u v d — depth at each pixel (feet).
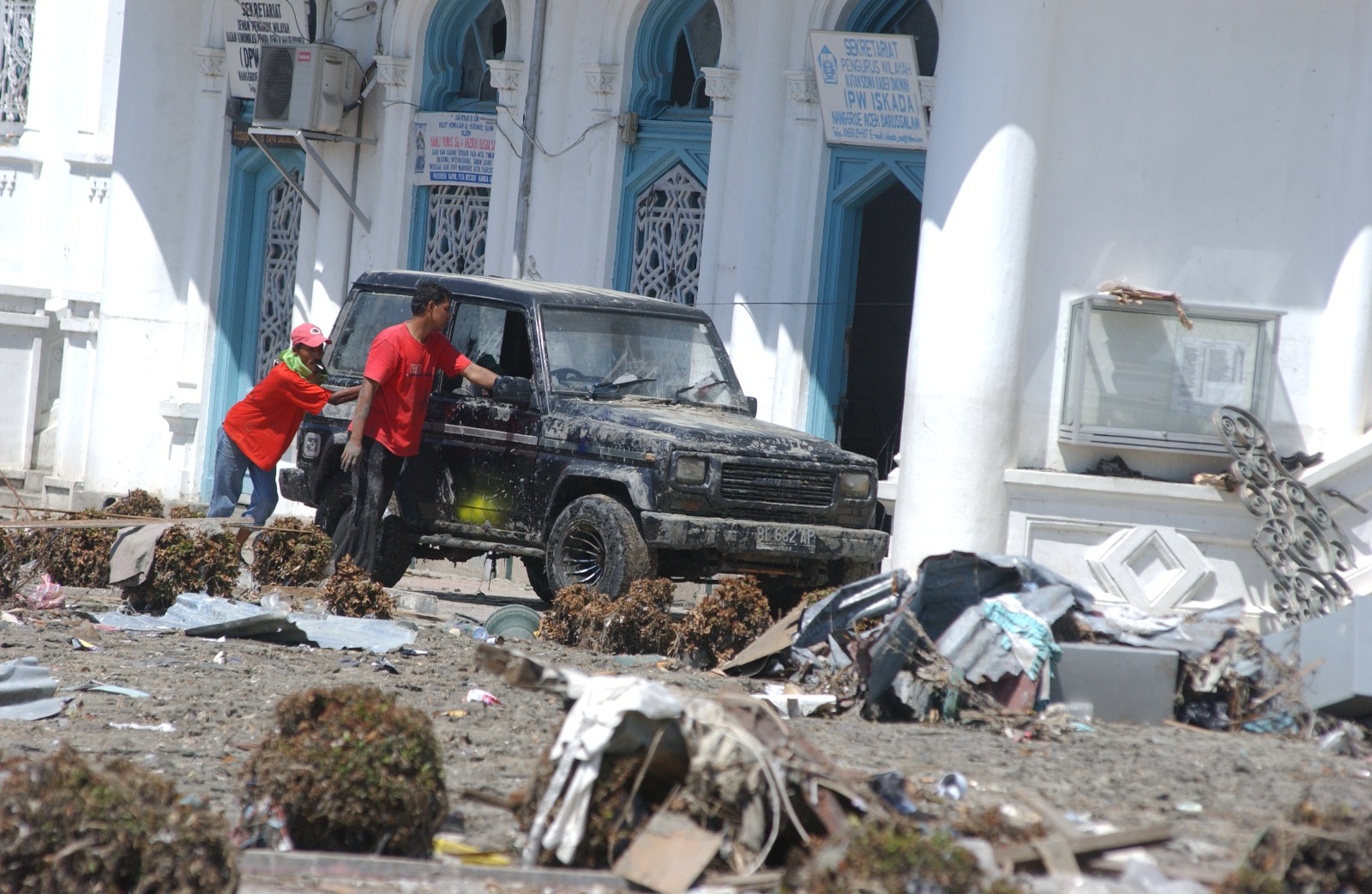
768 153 147.33
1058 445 120.26
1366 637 78.33
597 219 159.53
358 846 52.08
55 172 205.26
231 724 72.18
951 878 43.68
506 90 165.68
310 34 181.88
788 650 87.40
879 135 141.28
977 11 116.88
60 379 205.05
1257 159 118.21
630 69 159.12
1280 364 118.73
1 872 43.96
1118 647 79.92
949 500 117.70
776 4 146.72
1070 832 54.29
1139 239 119.65
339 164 179.01
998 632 79.25
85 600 105.40
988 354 117.29
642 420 110.32
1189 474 119.75
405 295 125.18
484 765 66.08
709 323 126.41
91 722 71.05
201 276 191.93
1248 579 118.11
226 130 190.19
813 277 145.48
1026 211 117.50
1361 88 115.55
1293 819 50.70
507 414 115.34
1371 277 116.16
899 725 77.00
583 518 108.88
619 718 51.19
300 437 126.82
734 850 50.62
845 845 46.06
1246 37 117.91
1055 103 118.93
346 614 101.81
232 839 52.70
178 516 121.39
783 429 117.50
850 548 111.75
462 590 140.87
